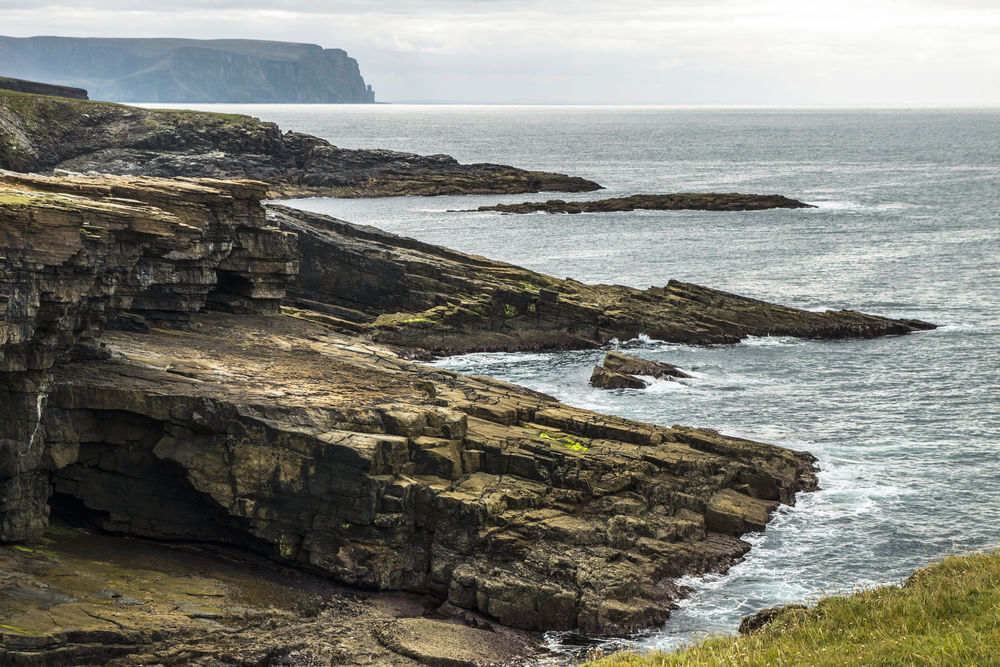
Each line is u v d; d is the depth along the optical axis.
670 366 60.75
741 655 19.88
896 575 33.50
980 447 46.84
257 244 51.16
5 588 27.19
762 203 154.62
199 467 33.09
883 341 69.88
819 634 21.06
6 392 31.41
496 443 36.38
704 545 35.03
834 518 38.34
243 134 181.25
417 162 199.38
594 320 68.81
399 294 69.75
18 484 31.75
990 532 37.03
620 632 29.38
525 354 66.38
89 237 32.19
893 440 48.03
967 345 68.06
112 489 34.34
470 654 27.30
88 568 30.34
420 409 36.06
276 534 33.00
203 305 50.09
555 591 30.05
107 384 34.12
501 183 187.25
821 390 57.16
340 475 32.41
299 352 44.75
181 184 47.41
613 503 35.28
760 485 39.81
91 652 24.52
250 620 28.08
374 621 29.09
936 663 17.38
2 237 29.48
